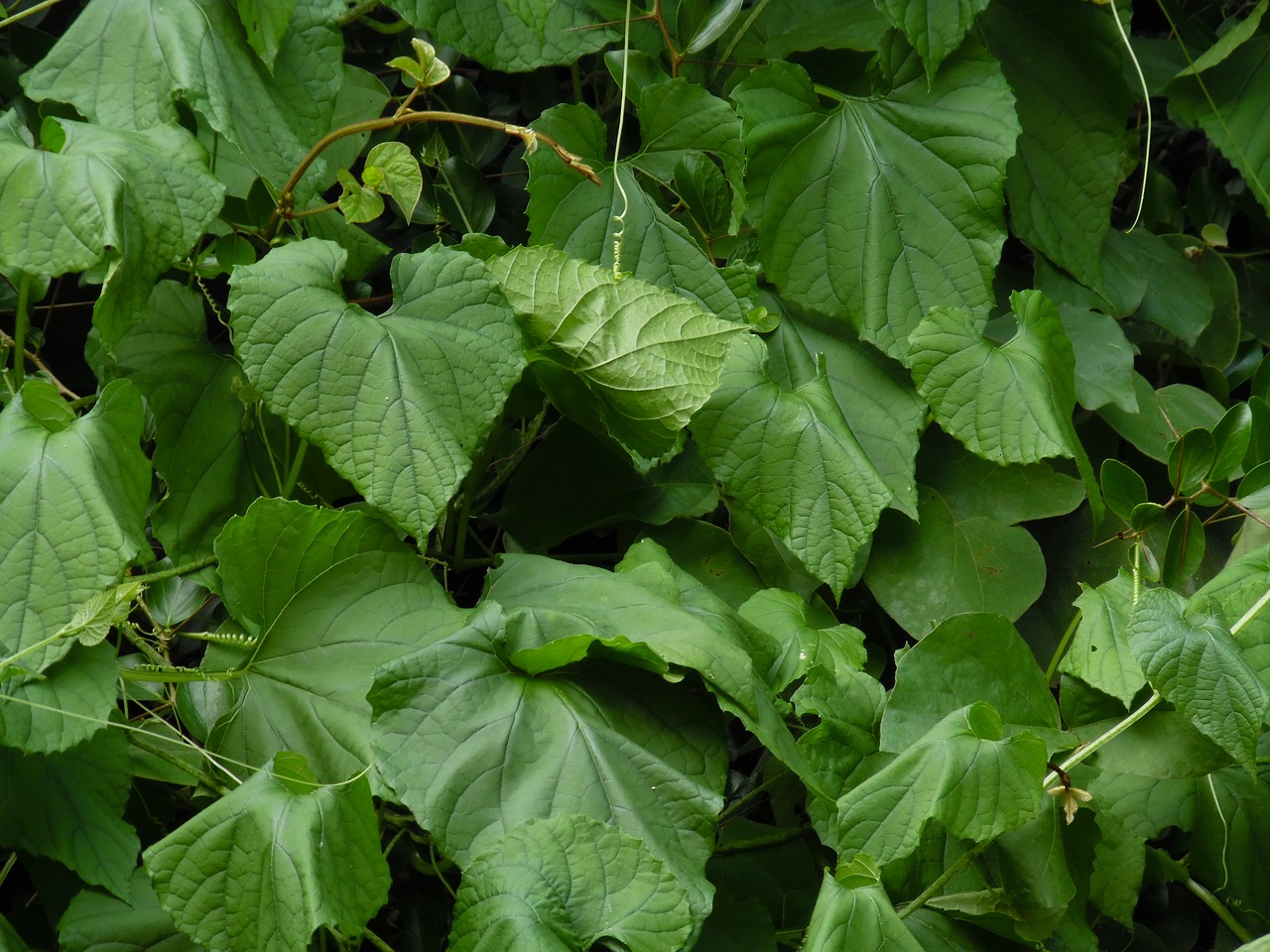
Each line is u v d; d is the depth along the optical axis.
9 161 1.56
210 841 1.54
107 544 1.55
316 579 1.62
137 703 1.66
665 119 1.75
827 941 1.56
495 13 1.75
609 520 1.77
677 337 1.63
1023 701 1.68
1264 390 1.73
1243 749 1.59
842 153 1.76
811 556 1.68
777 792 1.75
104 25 1.64
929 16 1.74
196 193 1.60
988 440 1.70
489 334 1.61
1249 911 1.71
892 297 1.76
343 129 1.65
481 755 1.57
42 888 1.62
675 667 1.61
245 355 1.58
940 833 1.65
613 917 1.54
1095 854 1.68
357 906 1.55
